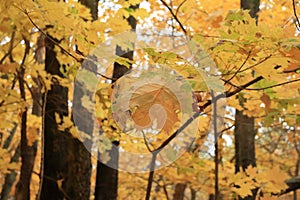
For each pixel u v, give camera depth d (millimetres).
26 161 3508
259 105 2521
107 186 3627
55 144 3266
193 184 4926
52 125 3273
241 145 3670
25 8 1629
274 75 1525
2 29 2412
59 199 3215
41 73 2945
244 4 3227
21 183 3496
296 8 2092
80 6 2066
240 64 1649
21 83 3184
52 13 1688
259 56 1513
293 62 1488
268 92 2004
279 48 1433
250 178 2641
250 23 1494
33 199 5359
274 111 2186
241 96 2258
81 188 3111
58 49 2617
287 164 8250
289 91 2002
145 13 2270
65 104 3369
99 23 1875
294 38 1410
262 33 1435
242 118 3564
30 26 2102
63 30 1987
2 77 3699
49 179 3225
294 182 3324
